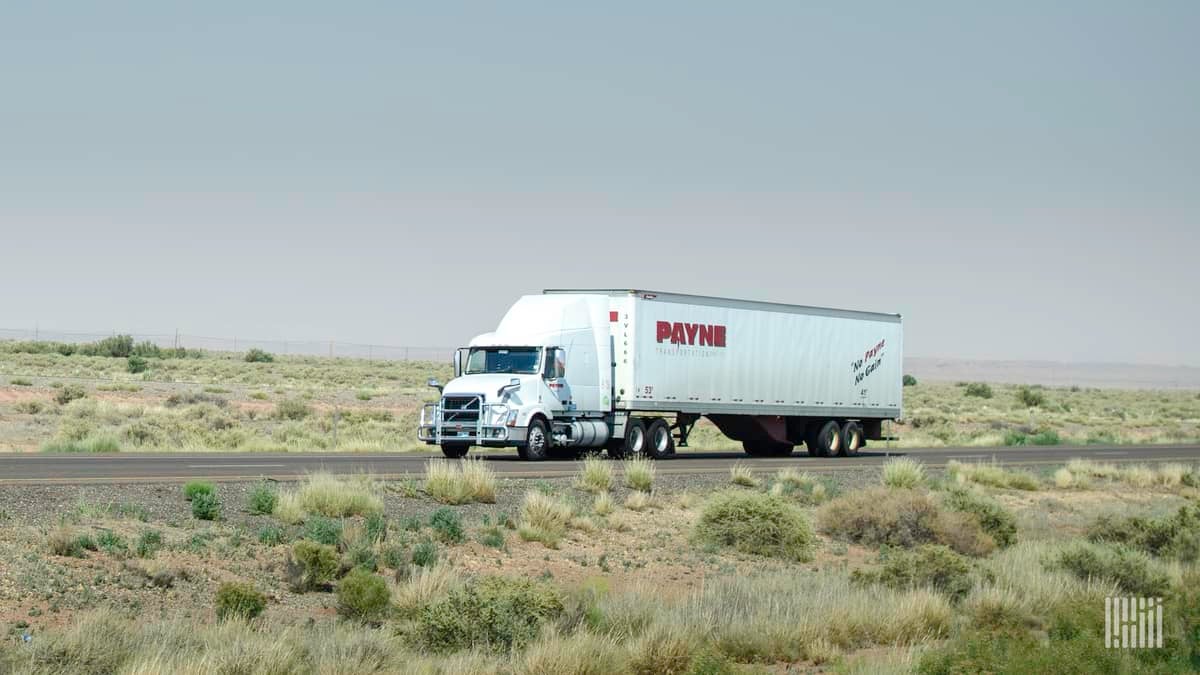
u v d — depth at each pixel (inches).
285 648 472.4
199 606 584.1
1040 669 495.2
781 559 863.1
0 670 428.1
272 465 1163.9
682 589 716.7
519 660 495.5
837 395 1793.8
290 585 643.5
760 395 1674.5
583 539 864.9
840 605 607.5
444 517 808.3
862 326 1836.9
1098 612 599.2
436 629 535.8
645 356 1526.8
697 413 1621.6
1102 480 1507.1
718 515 901.2
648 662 502.6
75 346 4785.9
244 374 3951.8
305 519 800.9
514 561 765.9
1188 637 547.5
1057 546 903.1
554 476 1172.5
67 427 1718.8
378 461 1291.8
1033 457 1887.3
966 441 2479.1
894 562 729.0
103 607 535.5
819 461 1640.0
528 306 1488.7
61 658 450.0
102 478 936.3
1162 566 807.7
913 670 490.6
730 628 554.3
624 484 1134.4
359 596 595.5
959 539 926.4
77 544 633.0
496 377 1419.8
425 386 3929.6
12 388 2406.5
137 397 2433.6
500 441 1380.4
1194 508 1040.2
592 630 548.4
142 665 426.9
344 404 2694.4
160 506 789.9
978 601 639.1
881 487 1162.0
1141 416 4220.0
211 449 1505.9
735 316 1641.2
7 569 581.6
